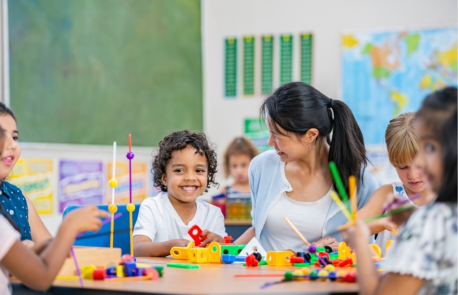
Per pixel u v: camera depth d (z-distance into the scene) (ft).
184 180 6.29
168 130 12.04
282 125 5.54
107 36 10.50
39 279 3.45
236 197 11.49
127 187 10.91
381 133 12.35
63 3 9.57
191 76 12.73
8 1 8.59
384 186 5.88
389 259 3.32
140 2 11.31
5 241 3.41
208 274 4.14
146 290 3.31
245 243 6.34
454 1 12.07
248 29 13.10
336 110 5.89
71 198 9.66
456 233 3.18
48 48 9.28
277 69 12.93
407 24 12.26
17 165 8.66
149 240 6.09
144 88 11.39
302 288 3.40
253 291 3.27
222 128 13.26
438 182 3.28
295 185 6.09
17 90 8.71
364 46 12.40
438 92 3.37
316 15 12.71
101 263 4.16
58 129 9.43
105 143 10.41
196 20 12.94
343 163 5.85
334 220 5.88
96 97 10.24
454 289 3.15
